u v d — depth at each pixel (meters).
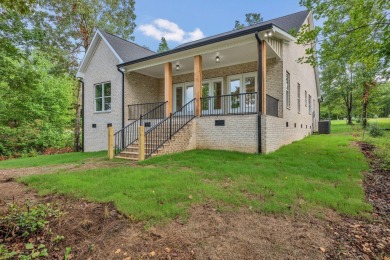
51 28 13.24
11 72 8.40
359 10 5.48
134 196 3.44
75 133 15.20
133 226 2.65
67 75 14.91
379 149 7.30
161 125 8.88
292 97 10.35
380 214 3.29
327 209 3.33
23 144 14.32
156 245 2.33
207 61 9.82
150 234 2.51
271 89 9.08
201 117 8.38
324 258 2.25
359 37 5.95
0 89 11.96
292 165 5.69
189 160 6.12
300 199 3.59
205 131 8.29
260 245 2.39
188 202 3.30
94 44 12.04
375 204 3.64
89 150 12.38
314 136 12.62
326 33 6.98
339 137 10.96
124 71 10.77
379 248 2.47
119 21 14.91
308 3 6.92
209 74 11.02
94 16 14.05
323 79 22.95
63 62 13.81
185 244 2.36
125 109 10.98
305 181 4.40
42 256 2.19
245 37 7.28
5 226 2.57
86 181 4.25
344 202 3.53
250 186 4.02
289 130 9.72
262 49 7.15
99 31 11.85
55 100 16.36
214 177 4.52
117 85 11.23
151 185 3.96
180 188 3.82
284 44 9.09
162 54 9.01
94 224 2.71
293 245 2.42
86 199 3.39
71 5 13.38
